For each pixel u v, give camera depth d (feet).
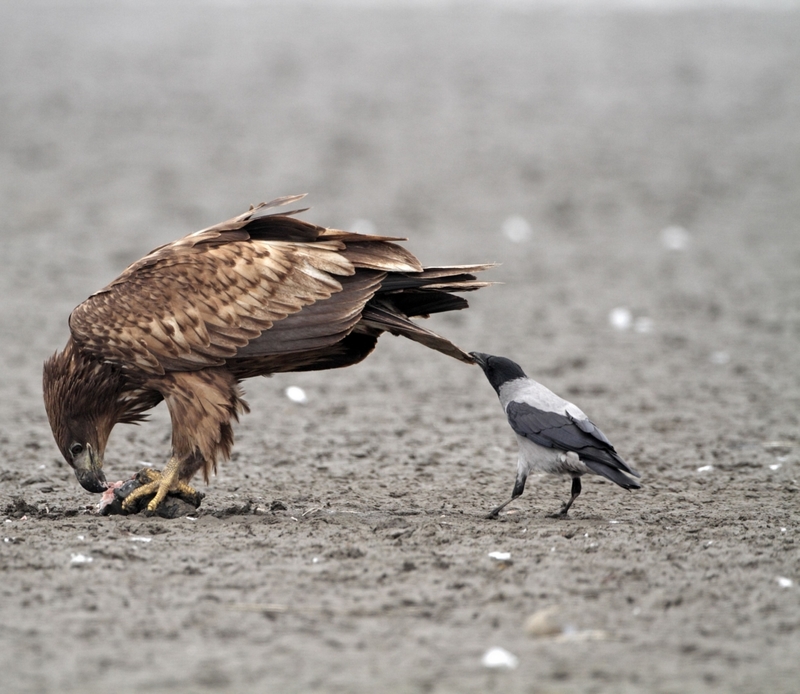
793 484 39.93
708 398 54.49
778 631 24.73
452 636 24.34
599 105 142.92
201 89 145.89
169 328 32.83
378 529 32.45
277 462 43.09
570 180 111.24
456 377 59.93
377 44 175.73
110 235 89.61
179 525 32.50
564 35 183.73
